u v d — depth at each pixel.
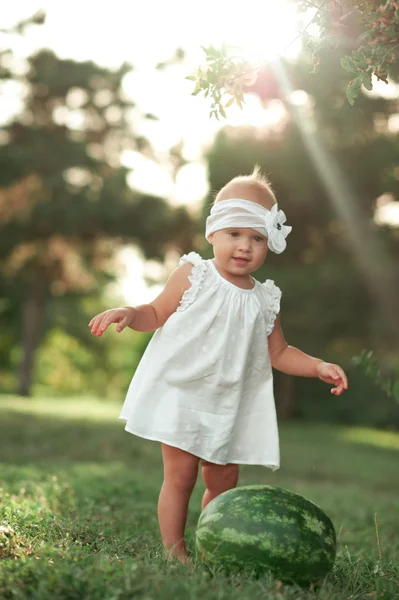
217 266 4.48
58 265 32.72
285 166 21.06
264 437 4.49
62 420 21.44
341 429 31.34
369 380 33.25
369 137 19.23
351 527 7.68
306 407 34.59
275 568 3.61
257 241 4.41
